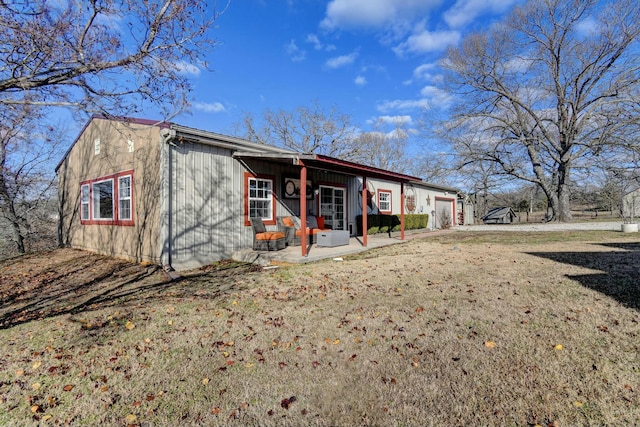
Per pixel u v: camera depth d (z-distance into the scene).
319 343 3.37
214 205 8.41
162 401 2.51
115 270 7.80
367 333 3.56
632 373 2.60
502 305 4.26
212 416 2.31
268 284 5.83
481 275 5.96
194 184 8.02
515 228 17.31
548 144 21.20
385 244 10.91
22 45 3.78
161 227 7.49
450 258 7.91
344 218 13.22
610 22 17.27
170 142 7.57
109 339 3.66
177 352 3.29
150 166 7.96
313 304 4.62
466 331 3.51
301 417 2.27
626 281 5.07
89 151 10.94
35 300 5.79
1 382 2.86
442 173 24.03
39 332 3.96
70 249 11.96
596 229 14.70
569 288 4.86
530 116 21.19
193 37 4.78
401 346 3.23
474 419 2.19
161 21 4.34
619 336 3.22
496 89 20.94
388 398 2.43
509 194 37.69
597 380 2.53
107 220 9.88
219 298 5.08
